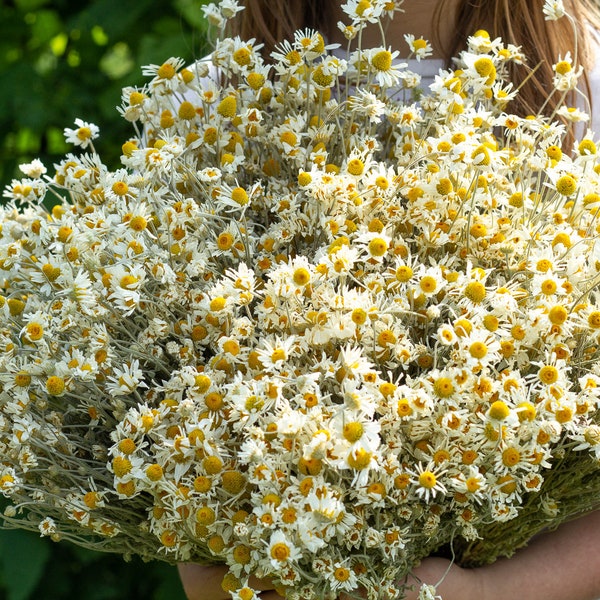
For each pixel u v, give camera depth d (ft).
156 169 3.74
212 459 3.19
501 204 3.73
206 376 3.32
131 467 3.27
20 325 3.69
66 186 3.98
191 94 5.02
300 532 3.08
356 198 3.54
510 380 3.24
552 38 4.62
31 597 6.52
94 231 3.60
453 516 3.44
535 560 3.91
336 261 3.34
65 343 3.62
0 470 3.50
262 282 3.56
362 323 3.26
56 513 3.65
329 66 3.83
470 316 3.34
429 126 3.86
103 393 3.48
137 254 3.56
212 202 3.77
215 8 4.20
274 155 4.02
